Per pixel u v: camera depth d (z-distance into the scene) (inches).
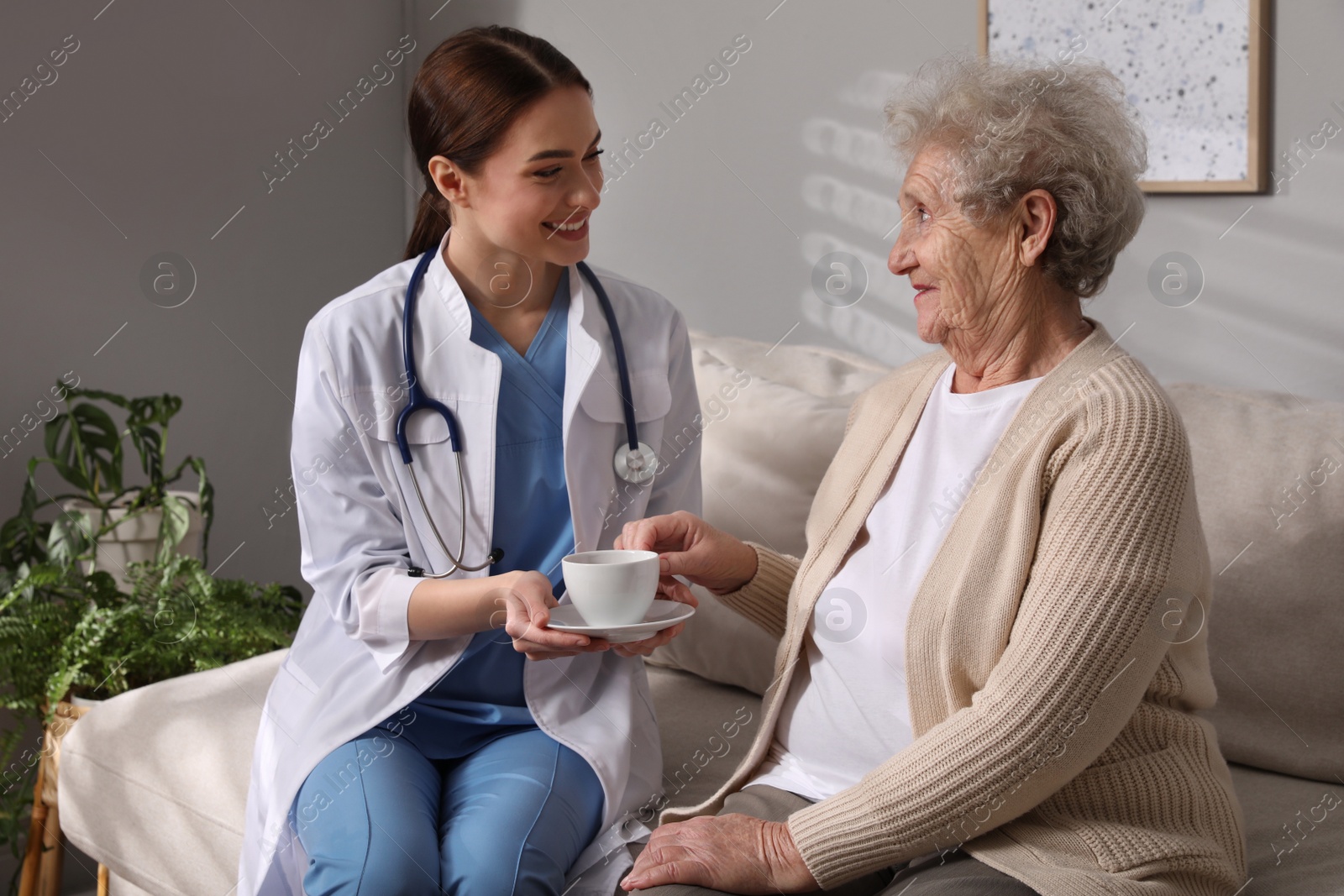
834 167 92.7
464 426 53.9
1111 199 41.6
